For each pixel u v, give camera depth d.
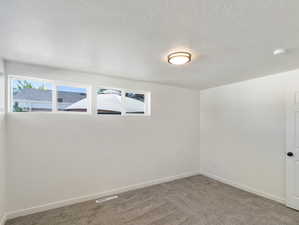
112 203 2.73
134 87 3.39
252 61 2.26
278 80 2.82
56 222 2.20
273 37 1.61
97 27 1.44
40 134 2.48
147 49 1.90
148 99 3.64
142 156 3.46
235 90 3.53
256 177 3.09
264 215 2.38
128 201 2.80
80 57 2.15
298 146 2.54
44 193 2.49
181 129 4.07
